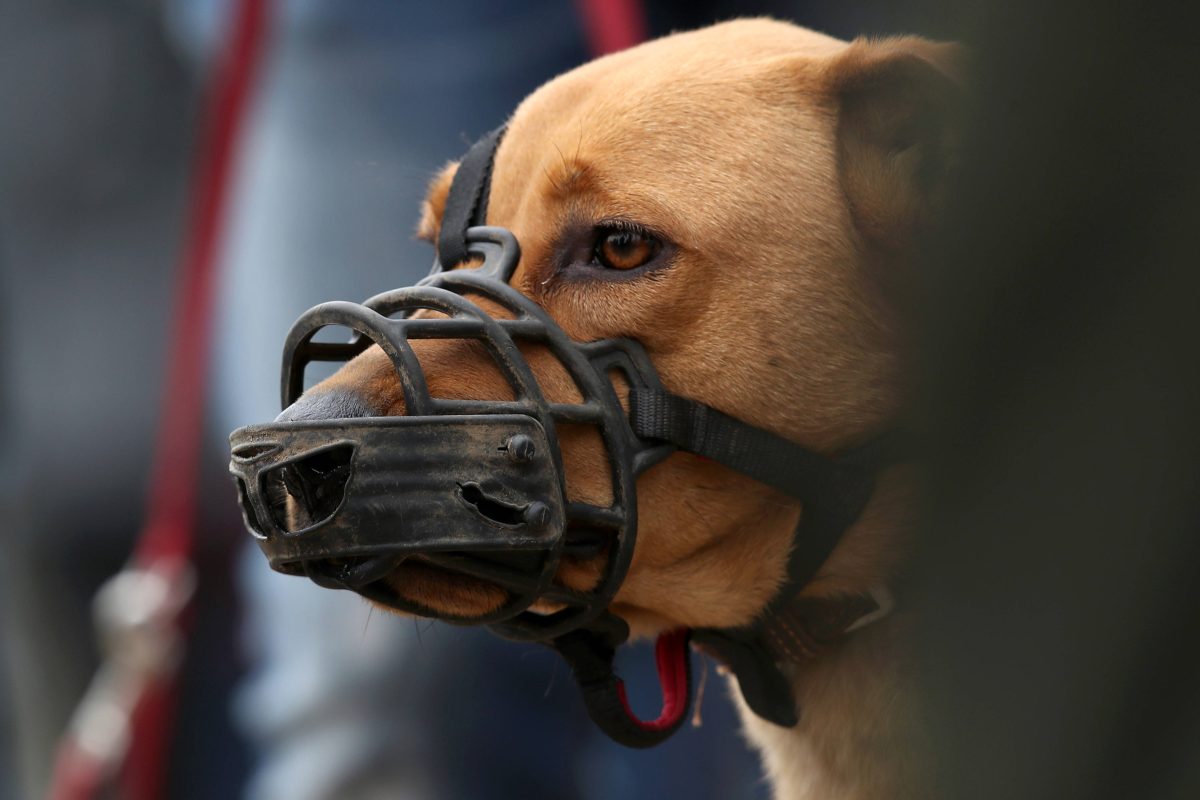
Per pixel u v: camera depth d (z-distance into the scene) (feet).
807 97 15.15
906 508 14.83
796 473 14.42
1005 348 8.71
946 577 9.09
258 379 24.90
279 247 24.62
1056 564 8.42
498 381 13.61
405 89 24.14
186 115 34.88
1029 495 8.56
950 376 9.05
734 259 14.47
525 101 16.62
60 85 34.19
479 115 24.34
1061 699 8.31
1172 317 8.13
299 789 22.99
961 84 13.35
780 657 15.53
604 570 13.92
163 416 32.14
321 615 23.07
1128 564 8.18
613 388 13.83
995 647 8.66
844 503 14.52
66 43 34.12
